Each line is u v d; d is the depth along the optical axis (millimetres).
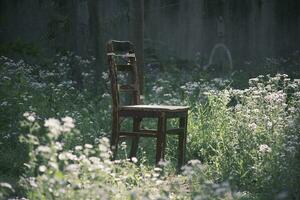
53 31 14125
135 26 10438
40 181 4730
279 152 6461
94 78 12297
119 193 5375
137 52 10375
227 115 8172
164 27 17125
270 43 18172
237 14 17844
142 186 5633
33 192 4910
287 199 5805
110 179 5715
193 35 17406
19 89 9500
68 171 4926
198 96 9734
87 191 4727
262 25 18109
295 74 14797
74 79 12539
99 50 12570
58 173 4598
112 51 7320
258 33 18047
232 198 5648
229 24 17750
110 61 7270
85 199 4699
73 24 13469
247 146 7023
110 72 7262
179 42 17234
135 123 7465
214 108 8492
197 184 5402
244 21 17922
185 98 9648
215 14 17625
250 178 6586
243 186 6551
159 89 10102
